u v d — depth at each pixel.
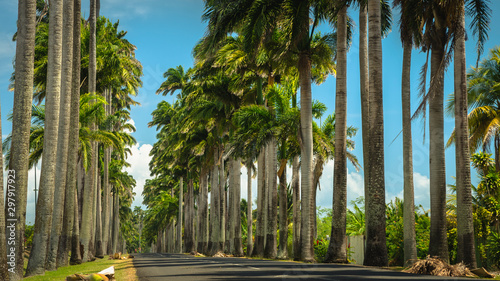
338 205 23.42
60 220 22.56
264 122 34.69
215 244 54.62
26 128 17.22
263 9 25.81
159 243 139.25
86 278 9.84
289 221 58.44
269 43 31.30
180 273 13.01
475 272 12.45
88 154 34.88
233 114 44.34
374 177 19.58
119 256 36.53
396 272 12.64
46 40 37.31
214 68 45.66
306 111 28.44
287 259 34.44
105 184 54.47
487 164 26.81
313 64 31.28
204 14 26.84
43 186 19.83
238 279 9.79
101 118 34.44
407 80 21.33
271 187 36.59
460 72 18.78
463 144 18.44
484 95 28.75
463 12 18.91
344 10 25.58
